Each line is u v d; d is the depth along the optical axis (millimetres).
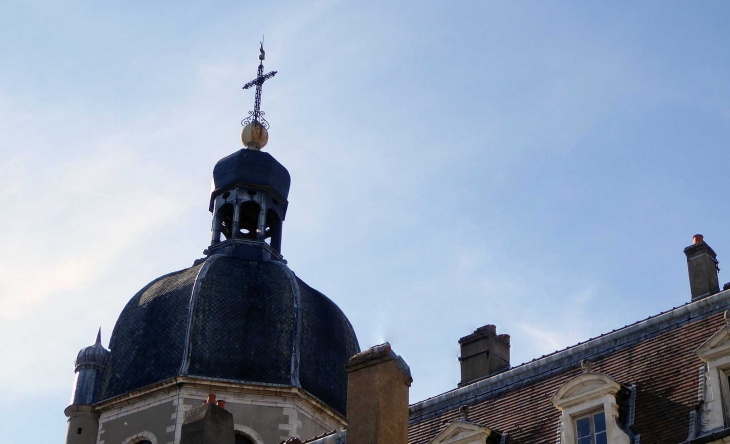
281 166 52250
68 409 45094
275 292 46438
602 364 25766
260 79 54812
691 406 23359
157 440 43281
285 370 44594
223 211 51031
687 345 24641
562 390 24828
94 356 46000
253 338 45062
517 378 27094
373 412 26000
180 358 44312
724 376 23266
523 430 25656
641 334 25719
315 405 44625
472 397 27609
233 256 48594
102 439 44375
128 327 46281
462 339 32406
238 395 43906
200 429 27906
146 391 44188
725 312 23969
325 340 46344
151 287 47469
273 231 51312
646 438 23516
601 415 24250
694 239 29422
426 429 27703
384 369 26531
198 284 45969
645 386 24484
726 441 22391
